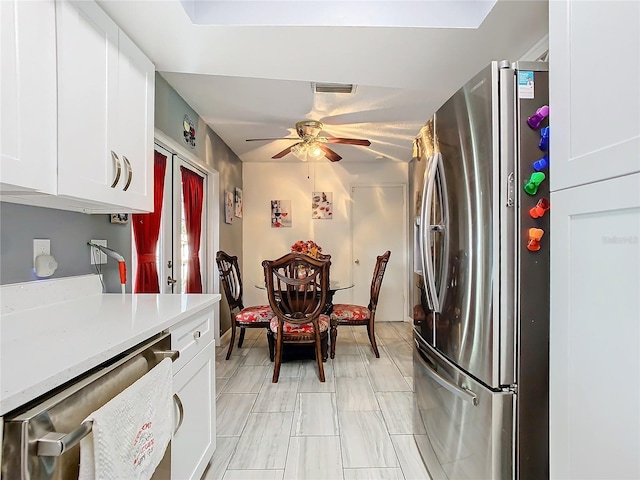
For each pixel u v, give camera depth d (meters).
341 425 2.23
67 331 1.06
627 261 0.75
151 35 1.72
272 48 1.85
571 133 0.92
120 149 1.50
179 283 3.09
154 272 2.62
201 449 1.62
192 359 1.50
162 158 2.76
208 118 3.38
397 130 3.70
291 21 1.65
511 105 1.26
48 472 0.68
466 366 1.41
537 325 1.27
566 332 0.94
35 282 1.41
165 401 1.11
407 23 1.66
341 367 3.27
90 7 1.30
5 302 1.27
